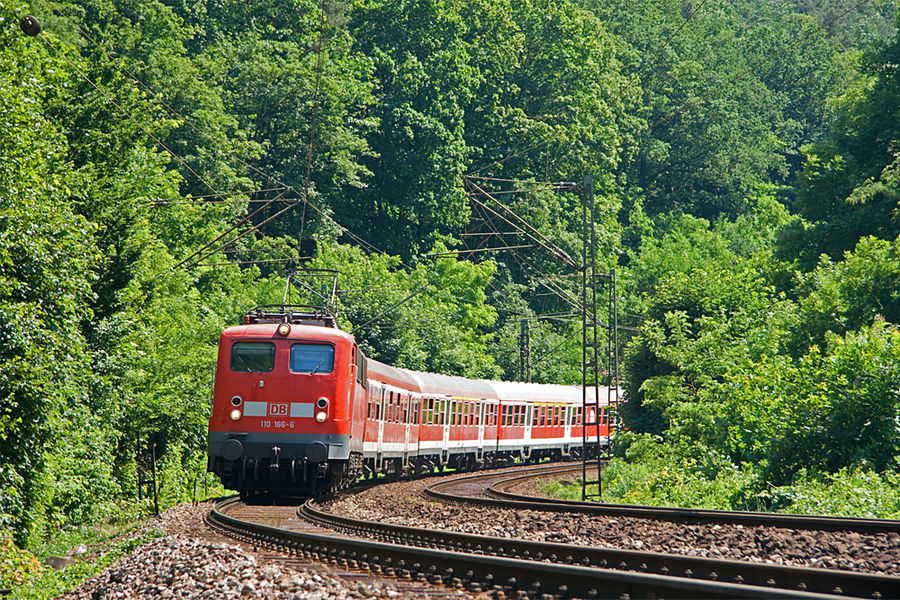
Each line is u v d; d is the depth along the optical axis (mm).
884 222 80250
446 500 44531
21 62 38688
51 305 37188
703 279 80750
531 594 17391
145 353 51219
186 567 21797
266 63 127875
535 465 92188
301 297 95188
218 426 40219
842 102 91500
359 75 139000
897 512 34281
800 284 70500
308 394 40188
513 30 158750
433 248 136750
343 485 45250
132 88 54906
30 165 36938
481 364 113625
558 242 153750
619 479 57969
